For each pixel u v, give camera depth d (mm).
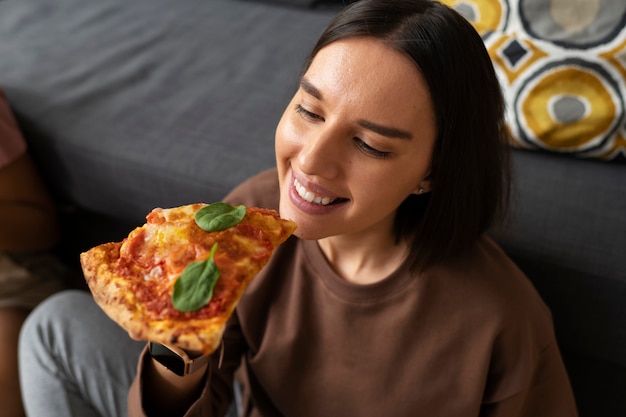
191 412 740
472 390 790
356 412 861
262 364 889
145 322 489
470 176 688
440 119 619
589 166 1173
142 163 1266
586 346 1093
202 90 1438
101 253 558
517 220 1079
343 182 637
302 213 674
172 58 1549
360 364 838
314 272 836
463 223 731
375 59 577
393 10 593
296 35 1618
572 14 1144
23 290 1314
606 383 1137
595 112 1115
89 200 1396
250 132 1312
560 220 1075
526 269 1056
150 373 737
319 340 853
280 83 1447
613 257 1018
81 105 1390
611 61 1100
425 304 791
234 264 530
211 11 1747
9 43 1619
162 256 543
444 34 587
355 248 807
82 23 1700
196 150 1271
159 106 1390
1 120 1279
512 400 811
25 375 1041
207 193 1227
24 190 1306
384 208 666
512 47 1169
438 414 827
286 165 687
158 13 1744
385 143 598
